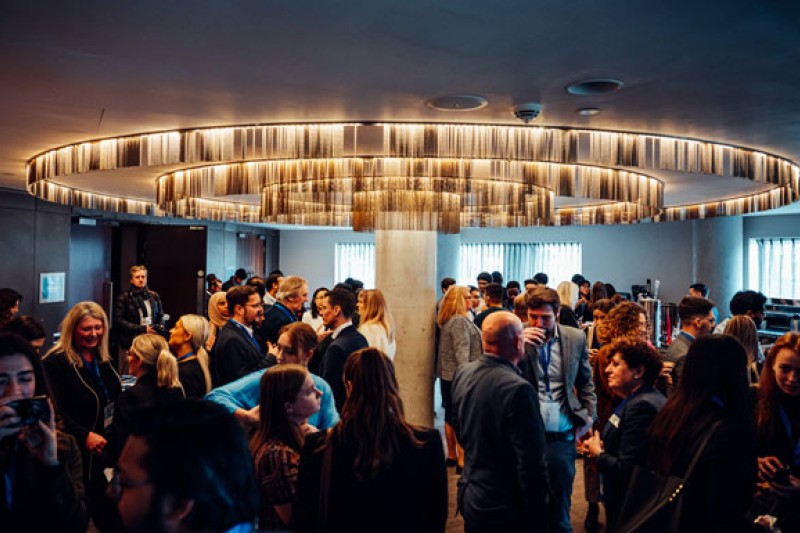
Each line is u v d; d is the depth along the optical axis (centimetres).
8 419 172
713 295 1252
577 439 383
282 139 477
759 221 1352
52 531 177
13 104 423
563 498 365
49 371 343
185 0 250
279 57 319
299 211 662
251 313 449
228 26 278
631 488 238
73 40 300
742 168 545
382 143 507
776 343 264
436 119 451
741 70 332
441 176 536
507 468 282
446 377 562
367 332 507
